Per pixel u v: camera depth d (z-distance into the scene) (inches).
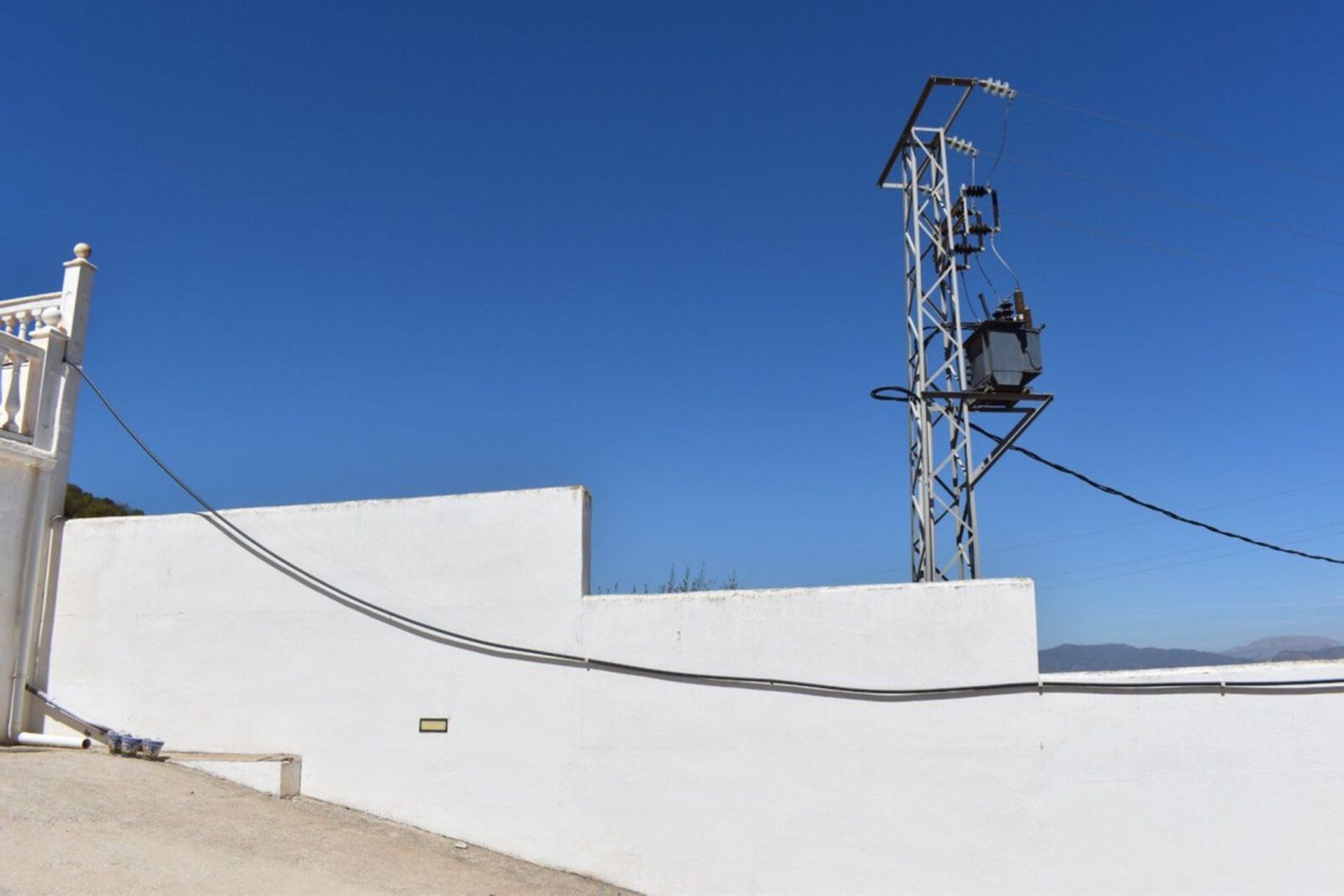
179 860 281.1
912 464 488.4
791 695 327.0
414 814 351.3
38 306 442.6
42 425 416.2
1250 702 301.9
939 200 497.4
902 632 321.7
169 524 400.5
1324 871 291.4
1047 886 300.0
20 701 395.2
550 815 339.3
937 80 478.6
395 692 362.3
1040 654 323.3
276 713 372.8
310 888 279.7
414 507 374.3
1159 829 299.0
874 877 311.1
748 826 323.6
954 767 311.1
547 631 351.9
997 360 462.3
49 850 267.7
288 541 384.5
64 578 408.5
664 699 337.1
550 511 360.5
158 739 382.9
